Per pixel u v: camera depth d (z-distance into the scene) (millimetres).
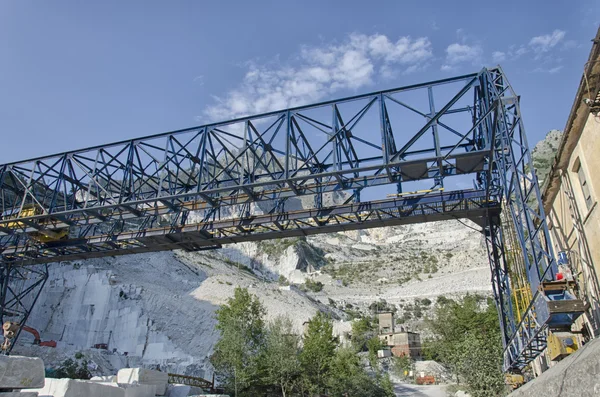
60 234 37500
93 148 31453
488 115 25797
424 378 74750
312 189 30109
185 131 29562
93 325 85875
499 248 30266
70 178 32500
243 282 131000
